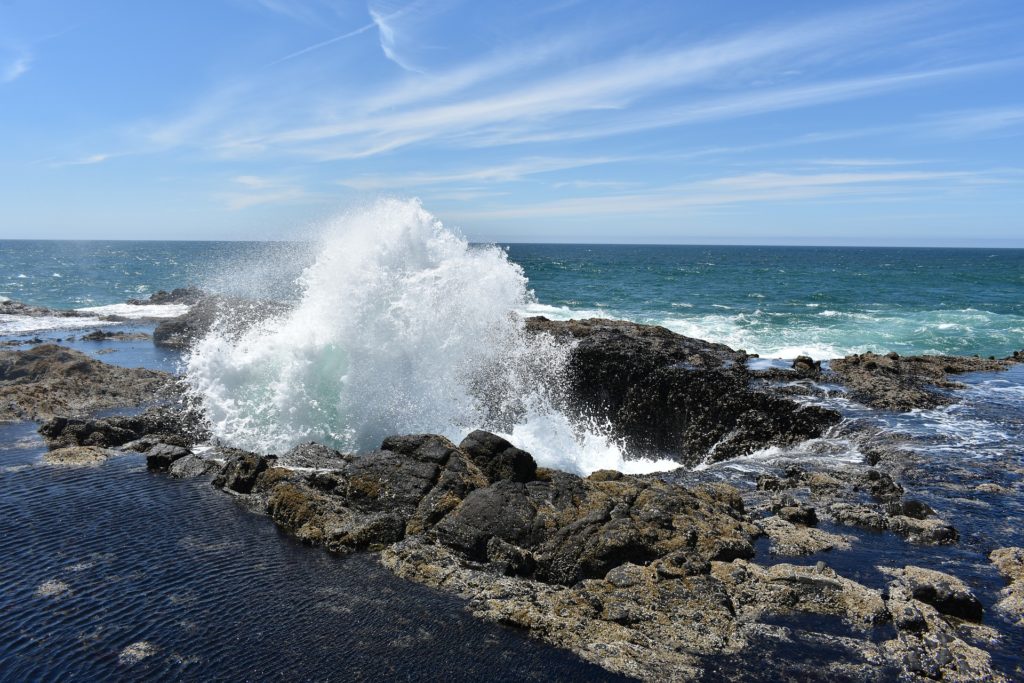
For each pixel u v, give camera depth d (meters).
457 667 5.62
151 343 22.09
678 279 61.47
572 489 8.51
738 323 31.22
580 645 5.89
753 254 155.38
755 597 6.50
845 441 11.45
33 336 23.27
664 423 13.55
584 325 16.44
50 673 5.50
